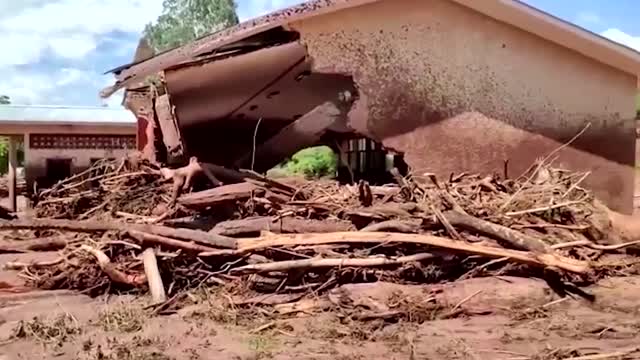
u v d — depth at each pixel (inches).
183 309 298.7
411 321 289.3
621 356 235.9
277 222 352.8
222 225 354.0
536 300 315.9
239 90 519.8
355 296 302.2
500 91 508.7
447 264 331.6
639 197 698.8
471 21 502.6
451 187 417.7
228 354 239.8
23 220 352.5
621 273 369.7
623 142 528.4
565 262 331.6
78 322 278.7
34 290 331.0
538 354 240.1
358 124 494.0
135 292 322.7
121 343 250.7
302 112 574.2
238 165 631.2
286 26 465.4
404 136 496.7
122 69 459.5
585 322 288.8
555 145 518.6
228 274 322.7
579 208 410.9
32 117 886.4
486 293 312.5
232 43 450.9
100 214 470.9
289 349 247.4
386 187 447.8
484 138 507.8
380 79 491.5
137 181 509.4
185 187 440.8
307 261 314.0
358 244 331.6
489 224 345.1
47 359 233.5
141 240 333.1
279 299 303.9
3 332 266.1
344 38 482.3
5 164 1385.3
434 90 499.5
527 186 432.8
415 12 494.3
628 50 511.2
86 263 335.3
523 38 510.6
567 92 519.8
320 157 893.2
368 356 240.2
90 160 880.3
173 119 589.0
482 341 260.5
